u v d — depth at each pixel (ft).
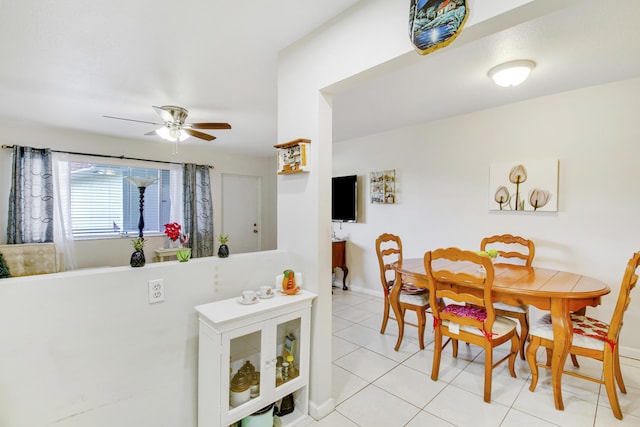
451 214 11.63
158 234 16.58
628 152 8.09
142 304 4.89
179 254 5.41
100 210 14.83
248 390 5.17
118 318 4.67
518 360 8.32
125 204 15.61
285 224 6.72
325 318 6.18
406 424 5.84
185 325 5.36
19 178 12.32
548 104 9.28
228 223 19.94
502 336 6.62
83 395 4.41
